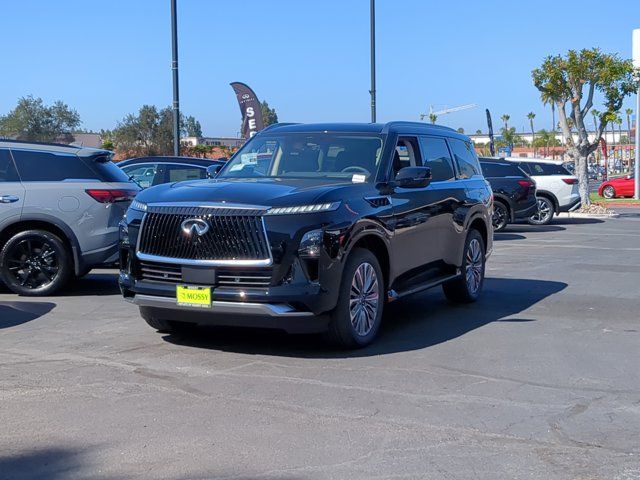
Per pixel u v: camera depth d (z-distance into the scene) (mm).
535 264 13398
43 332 7734
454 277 8984
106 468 4395
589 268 12875
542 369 6535
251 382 6031
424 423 5156
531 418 5289
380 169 7633
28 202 9492
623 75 25609
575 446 4789
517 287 10891
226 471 4355
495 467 4445
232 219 6406
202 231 6449
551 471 4398
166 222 6633
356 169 7668
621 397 5789
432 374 6320
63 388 5844
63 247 9688
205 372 6297
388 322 8422
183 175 14555
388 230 7320
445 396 5742
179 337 7492
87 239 9727
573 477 4316
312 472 4352
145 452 4629
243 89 21641
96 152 10031
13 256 9617
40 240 9641
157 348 7062
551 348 7277
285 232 6355
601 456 4633
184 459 4527
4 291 10164
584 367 6617
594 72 25906
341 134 8086
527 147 102812
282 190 6730
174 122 19625
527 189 19594
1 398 5602
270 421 5164
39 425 5066
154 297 6695
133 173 14367
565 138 26953
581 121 26594
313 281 6426
